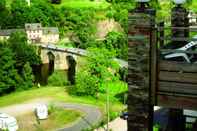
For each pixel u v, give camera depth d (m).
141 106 13.58
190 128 21.81
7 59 108.00
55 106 78.06
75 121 69.88
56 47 139.38
